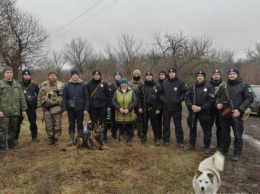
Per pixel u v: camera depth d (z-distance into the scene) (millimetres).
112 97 8211
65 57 47906
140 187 5484
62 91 7996
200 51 34562
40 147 7859
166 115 8039
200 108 7438
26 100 8180
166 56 35844
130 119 7871
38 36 27922
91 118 8180
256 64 39406
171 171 6270
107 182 5586
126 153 7176
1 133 7285
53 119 8008
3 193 5176
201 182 4766
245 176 6262
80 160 6590
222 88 7258
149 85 8086
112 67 40031
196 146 8461
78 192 5176
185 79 32844
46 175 5871
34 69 29156
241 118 7078
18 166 6383
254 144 9242
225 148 7535
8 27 24078
